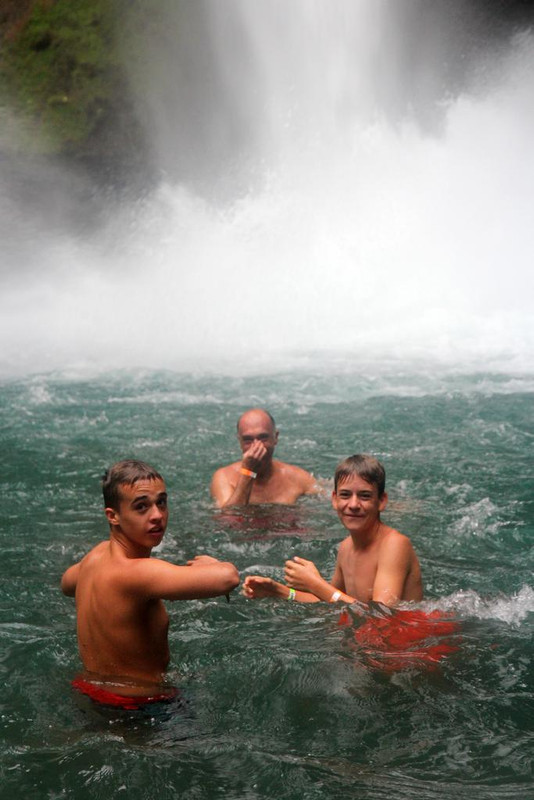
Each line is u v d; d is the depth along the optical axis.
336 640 4.19
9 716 3.54
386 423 9.07
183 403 10.27
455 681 3.78
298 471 7.12
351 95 19.62
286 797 2.98
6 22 20.00
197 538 6.03
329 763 3.18
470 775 3.10
